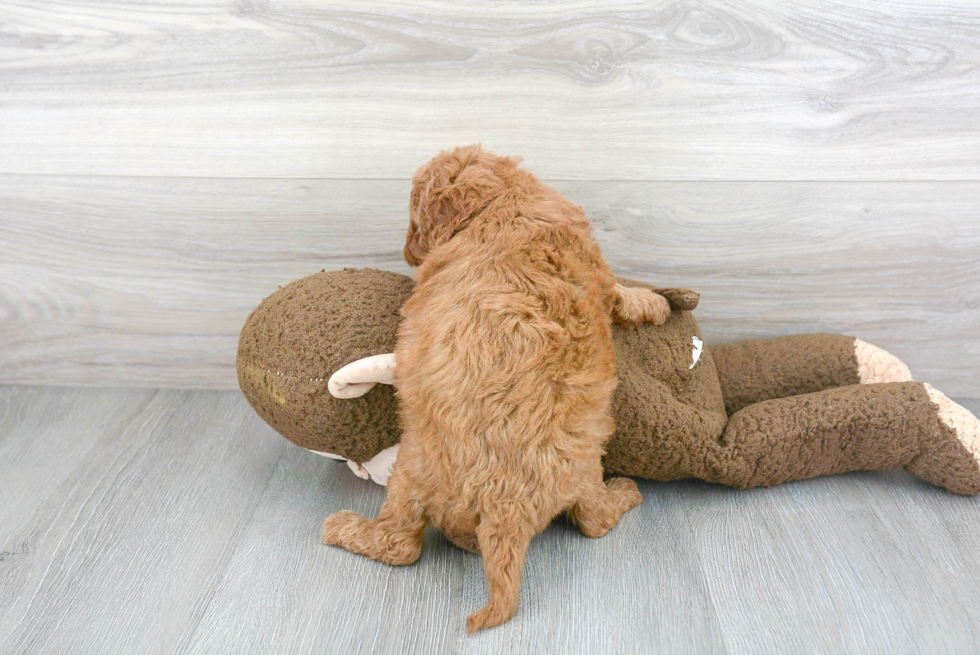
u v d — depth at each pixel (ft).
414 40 4.85
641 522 4.44
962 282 5.37
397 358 3.81
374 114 5.06
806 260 5.39
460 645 3.54
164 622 3.67
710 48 4.81
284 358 4.11
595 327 3.69
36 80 5.06
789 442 4.49
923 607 3.76
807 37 4.77
